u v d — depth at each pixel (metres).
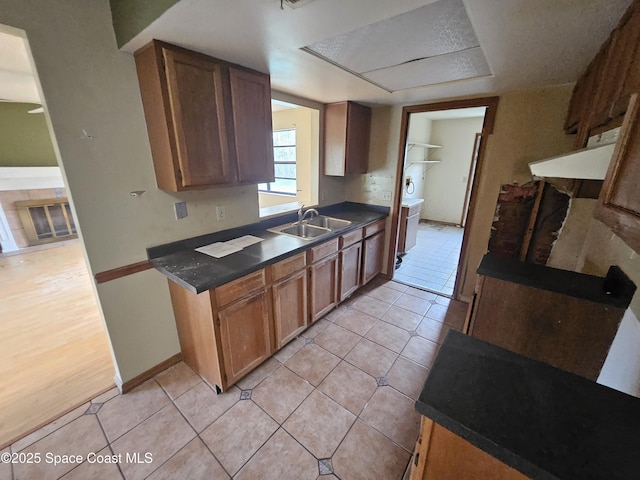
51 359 2.05
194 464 1.37
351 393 1.79
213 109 1.62
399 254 4.31
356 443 1.48
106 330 1.66
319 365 2.04
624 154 0.69
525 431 0.65
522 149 2.32
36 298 2.94
